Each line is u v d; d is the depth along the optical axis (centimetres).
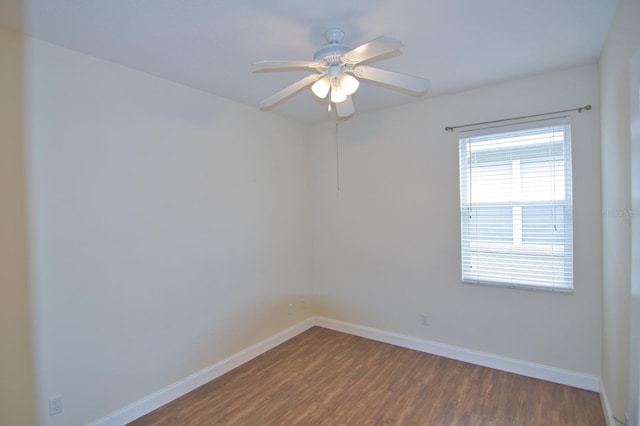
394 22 187
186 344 273
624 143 172
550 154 268
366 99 322
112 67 231
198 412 245
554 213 268
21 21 179
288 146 379
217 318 298
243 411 245
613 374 207
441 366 303
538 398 250
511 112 281
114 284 230
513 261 286
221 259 303
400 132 341
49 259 201
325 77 190
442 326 323
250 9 172
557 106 262
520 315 285
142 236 246
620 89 176
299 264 392
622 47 168
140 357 244
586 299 257
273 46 212
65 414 207
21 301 191
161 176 258
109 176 228
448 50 223
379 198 357
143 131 247
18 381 190
